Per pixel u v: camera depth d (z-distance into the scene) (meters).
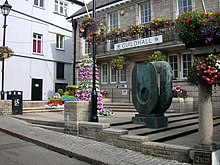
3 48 13.16
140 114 8.68
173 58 14.98
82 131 7.72
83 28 8.61
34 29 20.97
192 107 13.13
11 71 19.12
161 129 7.84
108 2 18.72
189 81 5.47
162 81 8.39
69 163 5.54
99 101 11.30
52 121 9.24
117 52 16.81
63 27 23.55
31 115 12.21
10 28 19.23
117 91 17.55
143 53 15.84
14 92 12.85
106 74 18.67
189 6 14.53
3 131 8.93
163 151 5.65
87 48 20.33
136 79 8.95
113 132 6.78
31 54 20.59
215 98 12.36
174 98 12.44
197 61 5.23
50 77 22.03
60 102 16.33
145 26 15.29
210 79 4.84
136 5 16.84
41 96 21.14
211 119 5.11
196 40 5.21
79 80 11.55
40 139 7.27
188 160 5.25
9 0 19.22
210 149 4.99
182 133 7.66
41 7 21.62
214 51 5.05
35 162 5.50
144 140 6.17
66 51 23.67
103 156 5.71
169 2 15.21
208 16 5.05
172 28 14.24
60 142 6.97
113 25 18.42
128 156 5.75
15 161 5.52
